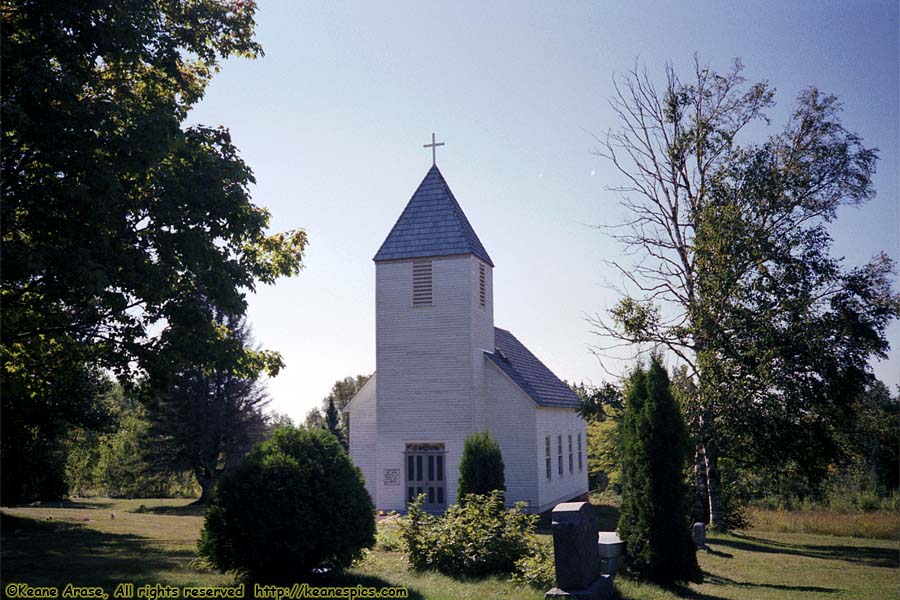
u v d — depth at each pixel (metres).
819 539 31.25
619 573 15.04
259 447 13.22
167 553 17.20
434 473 34.09
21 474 32.59
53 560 15.25
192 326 17.12
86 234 14.71
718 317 30.84
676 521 14.91
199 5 19.81
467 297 34.44
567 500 41.09
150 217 16.56
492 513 16.78
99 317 17.44
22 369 19.28
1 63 14.30
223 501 12.53
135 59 16.61
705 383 29.98
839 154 32.28
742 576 17.67
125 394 18.31
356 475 13.54
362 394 37.53
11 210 14.99
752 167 32.53
